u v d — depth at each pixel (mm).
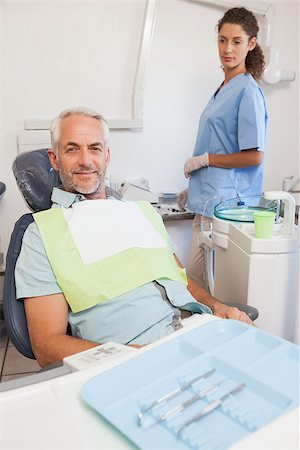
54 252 1126
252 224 1510
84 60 2420
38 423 586
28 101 2389
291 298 1382
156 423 574
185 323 903
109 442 553
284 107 2844
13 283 1143
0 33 2248
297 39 2760
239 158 2057
